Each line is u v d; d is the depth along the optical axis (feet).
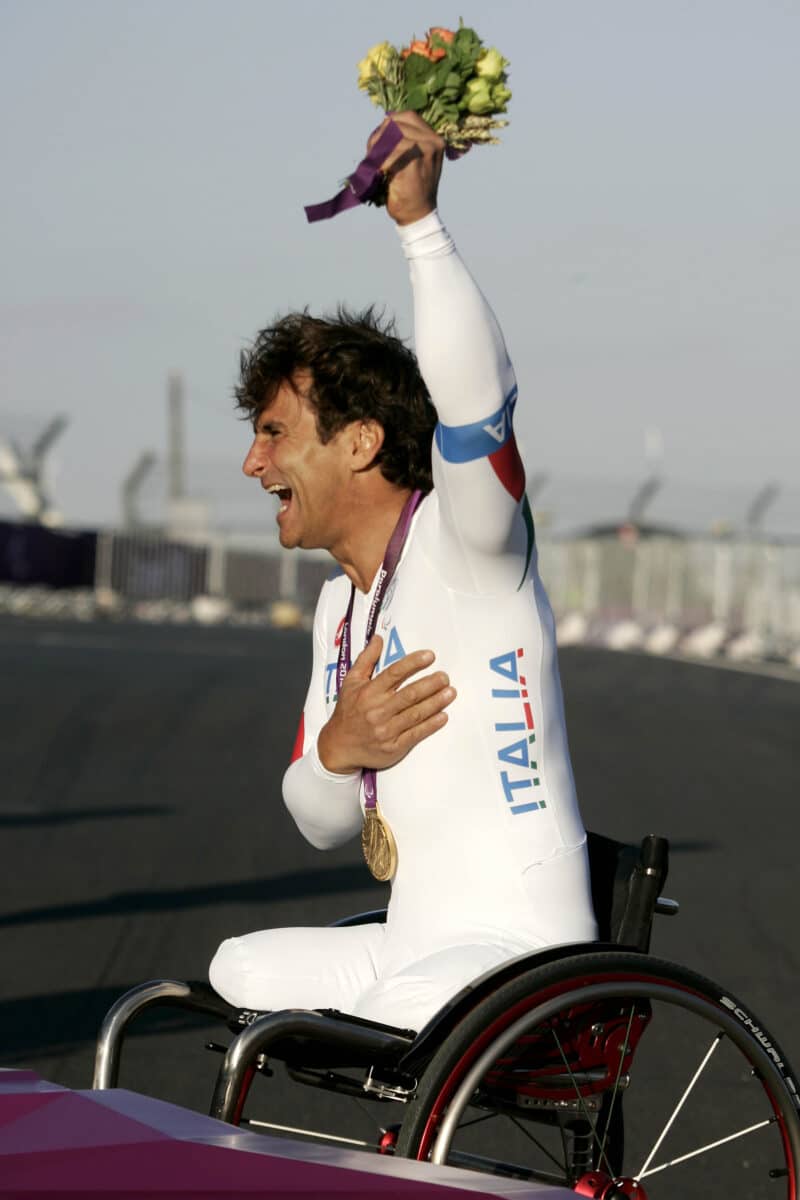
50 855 93.76
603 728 180.86
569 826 28.45
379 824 28.81
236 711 188.03
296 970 29.12
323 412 29.30
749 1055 28.53
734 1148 46.96
